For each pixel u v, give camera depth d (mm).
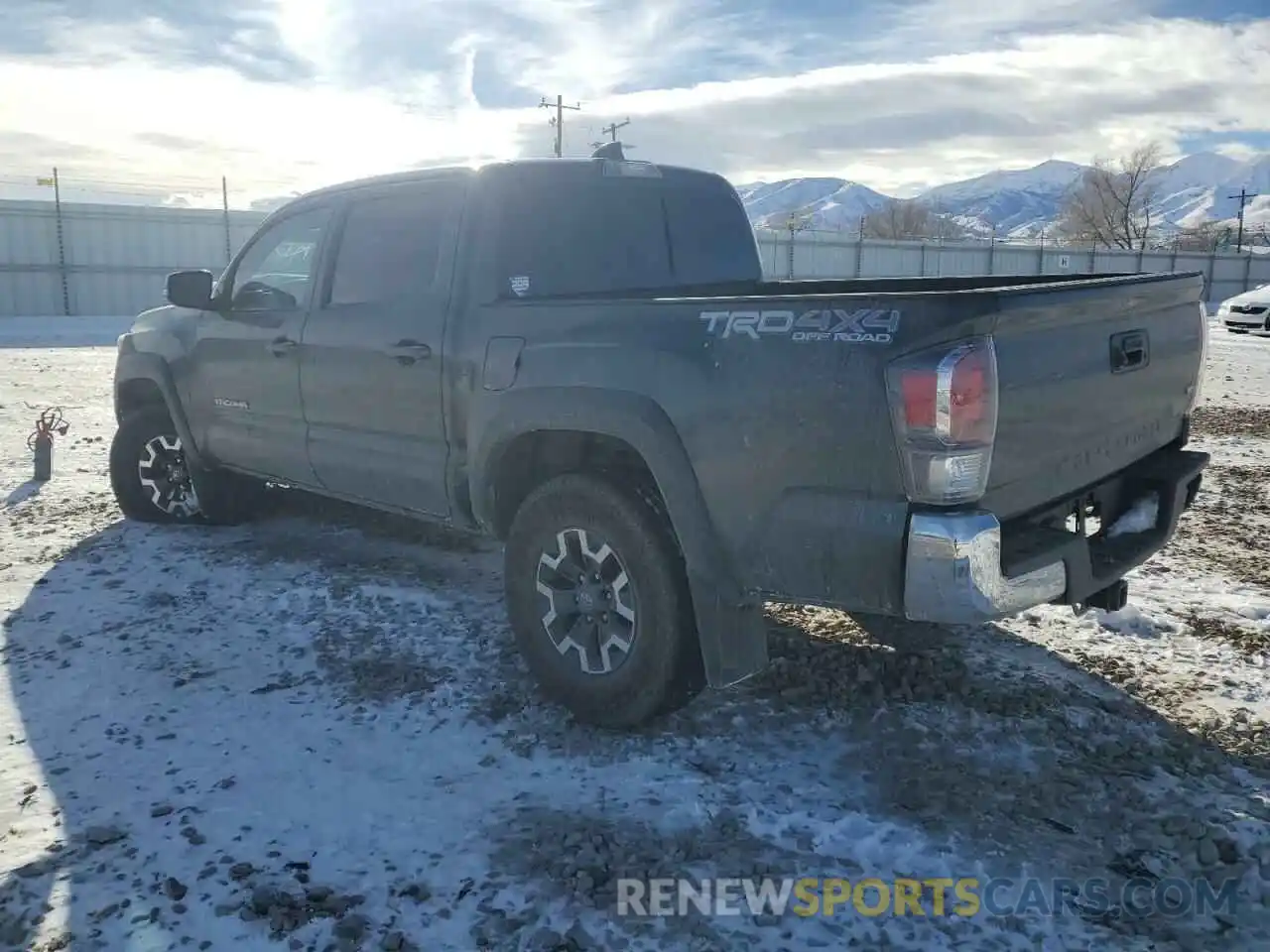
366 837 2908
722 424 3094
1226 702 3777
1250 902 2637
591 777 3240
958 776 3230
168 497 6113
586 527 3488
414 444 4254
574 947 2455
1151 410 3656
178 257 34406
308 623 4527
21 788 3162
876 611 2875
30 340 23531
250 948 2453
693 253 4793
